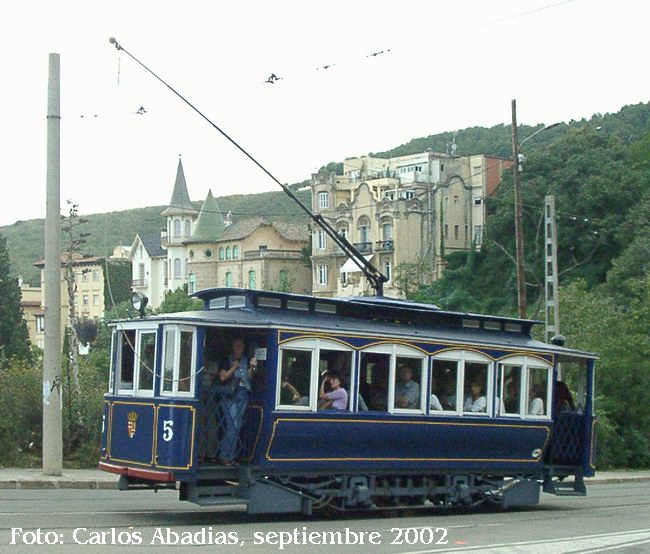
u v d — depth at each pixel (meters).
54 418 22.33
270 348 15.84
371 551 13.07
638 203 76.19
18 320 69.00
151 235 115.00
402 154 171.75
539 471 20.41
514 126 37.00
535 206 77.81
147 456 15.46
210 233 106.56
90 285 96.56
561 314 39.94
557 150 81.00
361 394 17.00
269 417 15.71
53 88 22.42
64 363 28.28
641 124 126.25
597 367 37.56
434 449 18.16
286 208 169.62
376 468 17.28
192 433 15.19
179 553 12.01
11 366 27.23
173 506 18.33
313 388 16.30
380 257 90.00
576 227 76.62
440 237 90.56
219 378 15.94
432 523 16.81
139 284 113.44
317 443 16.38
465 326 19.41
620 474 34.78
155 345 15.62
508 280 80.06
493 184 92.88
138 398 15.82
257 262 101.69
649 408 38.41
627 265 66.31
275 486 15.95
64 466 25.14
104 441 16.55
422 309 18.58
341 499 16.89
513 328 20.39
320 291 95.56
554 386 20.44
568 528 17.14
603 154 78.56
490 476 19.62
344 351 16.77
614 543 15.13
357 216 92.50
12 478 21.36
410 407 17.64
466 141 165.88
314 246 96.31
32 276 142.62
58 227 22.45
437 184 87.56
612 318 39.53
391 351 17.39
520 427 19.59
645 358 38.75
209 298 17.47
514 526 17.02
